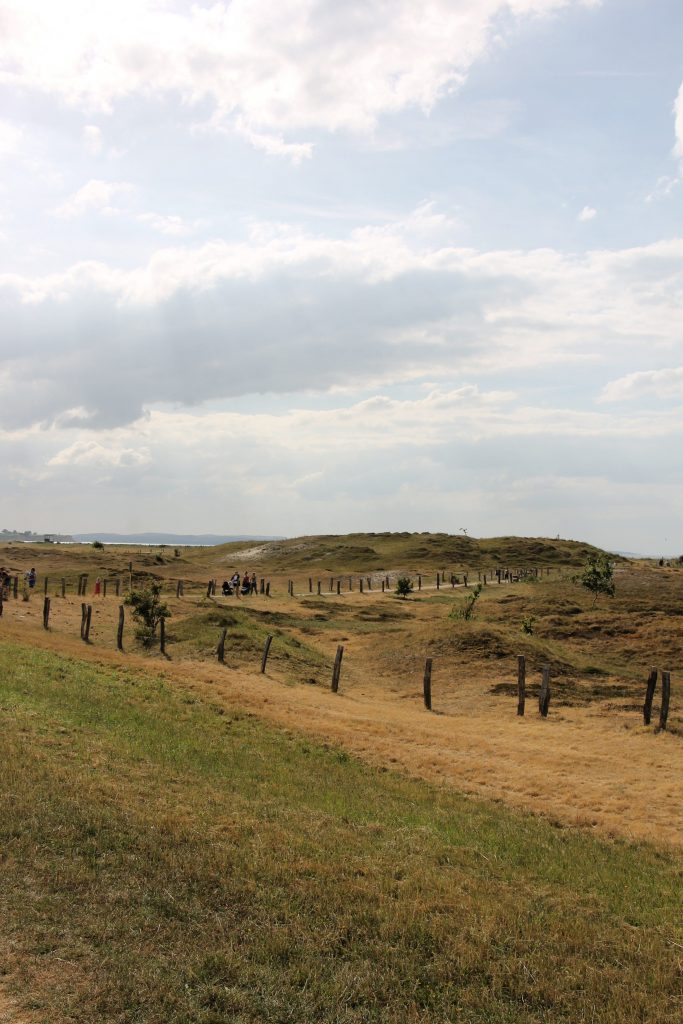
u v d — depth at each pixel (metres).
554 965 8.73
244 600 60.25
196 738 18.58
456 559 100.12
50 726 16.47
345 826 13.49
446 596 66.88
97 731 17.14
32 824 10.09
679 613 50.94
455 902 10.10
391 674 34.50
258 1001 7.07
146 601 35.03
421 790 17.20
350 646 41.19
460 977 8.16
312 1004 7.21
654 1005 7.99
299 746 19.72
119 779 13.39
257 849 10.84
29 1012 6.28
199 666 30.41
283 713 23.64
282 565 99.31
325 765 18.30
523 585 71.31
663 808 17.19
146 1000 6.75
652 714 27.19
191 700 22.98
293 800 14.66
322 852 11.38
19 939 7.34
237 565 100.56
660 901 11.59
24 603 42.75
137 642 35.09
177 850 10.23
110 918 8.09
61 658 26.09
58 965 7.04
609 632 45.03
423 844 12.93
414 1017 7.28
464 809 15.95
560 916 10.39
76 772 13.02
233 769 16.34
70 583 67.69
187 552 128.25
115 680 24.00
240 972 7.47
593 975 8.59
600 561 58.88
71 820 10.46
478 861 12.49
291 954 8.07
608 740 23.39
